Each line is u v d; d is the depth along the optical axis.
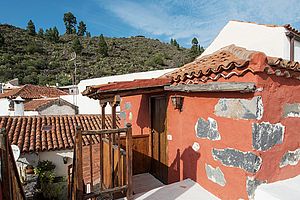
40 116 12.66
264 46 7.75
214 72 3.74
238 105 3.48
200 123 4.34
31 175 9.70
